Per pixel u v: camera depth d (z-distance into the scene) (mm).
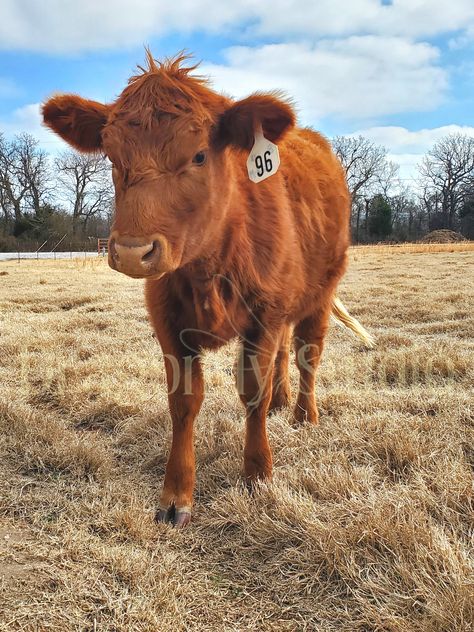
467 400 4211
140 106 2467
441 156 66250
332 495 3004
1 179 51750
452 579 2189
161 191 2375
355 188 65438
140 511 2963
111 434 4207
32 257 35750
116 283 15078
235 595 2361
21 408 4344
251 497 3068
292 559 2520
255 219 3098
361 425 3836
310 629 2170
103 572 2465
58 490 3256
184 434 3121
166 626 2131
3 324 8086
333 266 4445
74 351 6535
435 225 66938
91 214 52750
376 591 2264
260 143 2824
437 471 3125
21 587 2359
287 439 3822
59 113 2994
